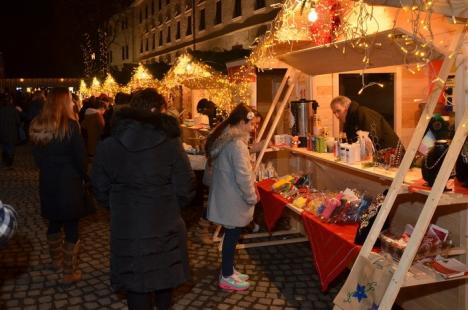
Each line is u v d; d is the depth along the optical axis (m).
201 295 4.07
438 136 3.34
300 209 4.31
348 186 4.79
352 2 3.76
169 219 2.91
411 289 3.59
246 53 7.50
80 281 4.40
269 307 3.84
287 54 4.69
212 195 4.12
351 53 3.87
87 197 4.37
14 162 12.17
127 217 2.83
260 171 5.46
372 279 2.85
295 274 4.51
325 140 4.84
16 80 44.03
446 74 2.91
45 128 4.09
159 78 11.31
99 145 2.91
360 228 3.36
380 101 6.05
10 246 5.38
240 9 23.38
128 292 2.97
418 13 2.66
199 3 28.47
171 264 2.91
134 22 44.25
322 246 3.78
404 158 3.06
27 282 4.38
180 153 2.93
